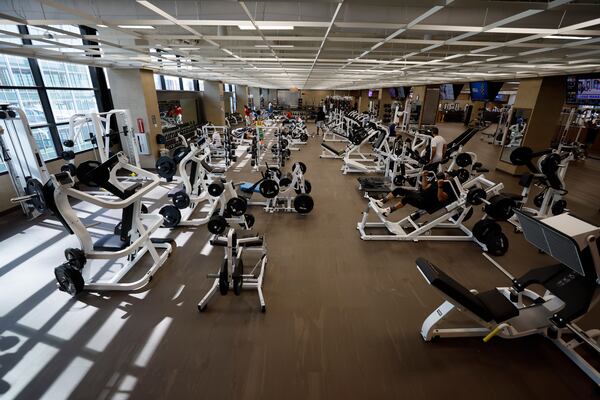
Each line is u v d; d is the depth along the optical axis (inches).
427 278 76.1
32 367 75.7
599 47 125.9
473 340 86.1
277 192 169.8
